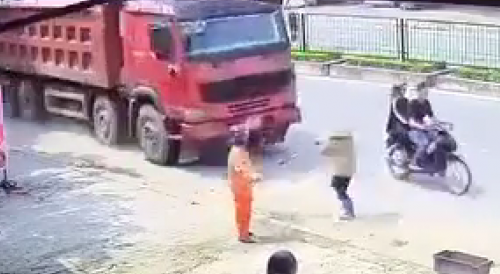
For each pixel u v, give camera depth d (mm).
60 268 10500
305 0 31359
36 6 17453
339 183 11609
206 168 15008
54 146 17281
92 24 16188
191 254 10688
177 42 14250
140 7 15031
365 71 21562
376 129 16547
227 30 14516
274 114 15023
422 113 13297
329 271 9805
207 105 14273
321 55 23328
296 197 12883
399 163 13352
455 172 12625
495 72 19516
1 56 19547
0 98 14016
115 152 16562
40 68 18312
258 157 14484
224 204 12758
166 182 14164
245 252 10633
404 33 22984
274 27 15023
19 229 12086
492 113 17156
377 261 10055
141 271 10227
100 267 10438
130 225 11969
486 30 22516
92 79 16625
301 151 15648
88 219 12352
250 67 14594
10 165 15727
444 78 19703
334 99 19531
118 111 16656
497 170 13492
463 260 9156
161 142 15047
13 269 10523
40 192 13891
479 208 11883
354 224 11461
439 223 11344
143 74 15234
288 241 10930
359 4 30844
